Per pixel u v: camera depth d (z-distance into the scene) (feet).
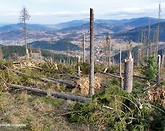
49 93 35.91
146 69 37.83
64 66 62.69
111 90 26.55
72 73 57.26
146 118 24.49
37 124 24.20
